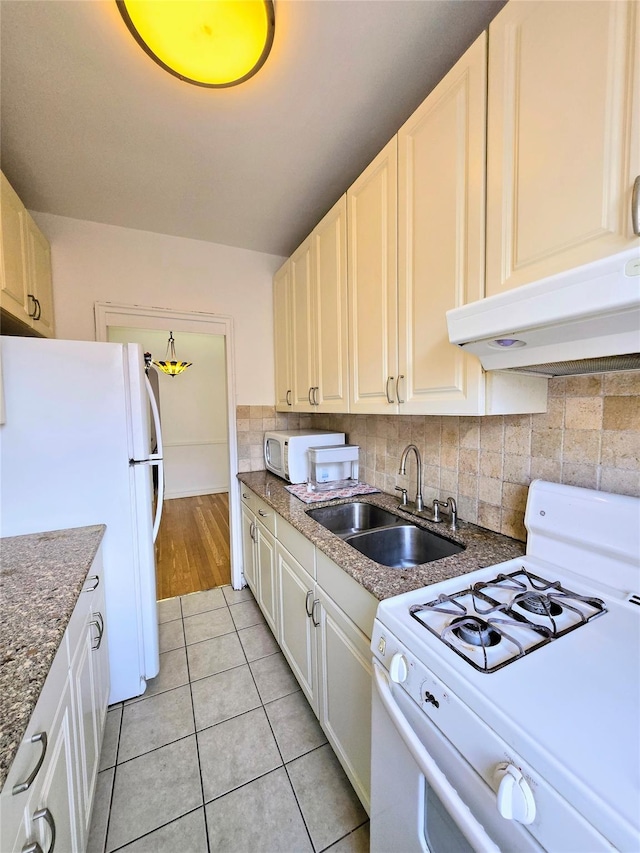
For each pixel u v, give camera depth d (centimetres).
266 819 115
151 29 97
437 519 147
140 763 134
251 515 235
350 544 140
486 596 84
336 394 172
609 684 59
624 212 64
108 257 219
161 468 182
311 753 138
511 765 49
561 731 50
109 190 182
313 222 219
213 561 321
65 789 83
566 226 73
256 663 188
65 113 131
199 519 440
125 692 163
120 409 155
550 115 75
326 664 130
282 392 253
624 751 47
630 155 63
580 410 103
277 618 187
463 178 97
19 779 58
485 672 61
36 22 99
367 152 155
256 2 92
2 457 137
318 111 133
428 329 113
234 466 264
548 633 71
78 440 148
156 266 232
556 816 44
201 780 128
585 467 102
